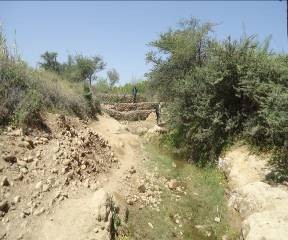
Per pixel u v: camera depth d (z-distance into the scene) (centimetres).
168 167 1209
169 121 1413
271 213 759
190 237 828
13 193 697
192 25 1625
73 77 2394
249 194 877
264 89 1097
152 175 1106
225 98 1253
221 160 1134
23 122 882
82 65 2494
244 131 1162
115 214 780
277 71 1126
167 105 1527
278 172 947
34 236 636
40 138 895
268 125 1070
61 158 871
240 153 1103
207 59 1436
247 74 1152
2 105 853
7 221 640
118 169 1076
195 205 977
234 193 952
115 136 1323
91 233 680
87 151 1024
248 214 845
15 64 1023
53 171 813
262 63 1158
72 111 1230
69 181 823
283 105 980
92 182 894
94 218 712
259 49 1224
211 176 1126
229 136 1195
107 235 693
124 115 1850
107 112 1730
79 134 1083
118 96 2117
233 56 1203
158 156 1300
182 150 1346
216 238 836
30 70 1159
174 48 1534
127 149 1267
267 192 844
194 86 1309
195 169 1208
